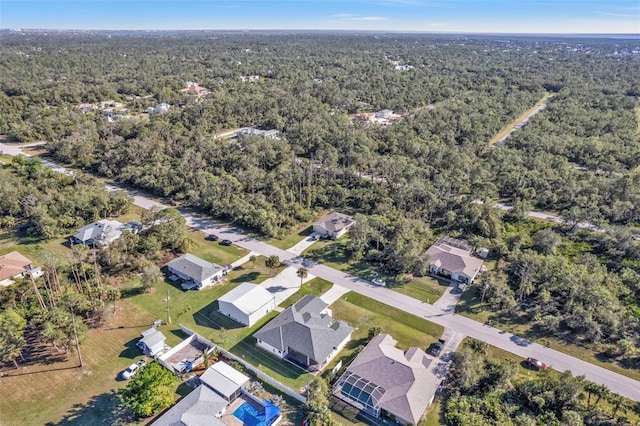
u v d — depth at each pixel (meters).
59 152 129.75
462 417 45.50
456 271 72.25
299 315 59.94
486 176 110.50
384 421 46.22
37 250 81.50
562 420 45.12
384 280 72.50
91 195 97.69
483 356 54.12
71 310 58.94
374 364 51.38
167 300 67.19
